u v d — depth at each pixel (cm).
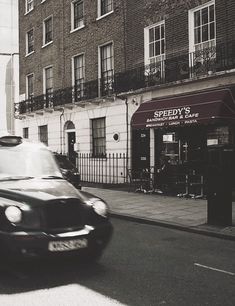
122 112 1891
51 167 707
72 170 1425
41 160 709
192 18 1600
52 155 741
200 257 691
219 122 1341
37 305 464
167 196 1473
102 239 590
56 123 2452
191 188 1479
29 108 2770
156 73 1697
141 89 1725
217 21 1482
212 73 1424
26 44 2916
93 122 2148
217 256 699
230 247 771
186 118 1418
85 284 537
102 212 600
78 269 605
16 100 3500
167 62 1644
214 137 1466
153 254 709
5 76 3578
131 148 1850
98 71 2122
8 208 541
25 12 2925
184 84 1547
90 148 2147
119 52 1967
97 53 2131
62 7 2438
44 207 551
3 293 502
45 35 2667
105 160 2019
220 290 520
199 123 1365
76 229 566
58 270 597
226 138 1423
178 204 1270
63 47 2431
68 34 2380
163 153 1691
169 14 1692
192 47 1595
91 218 590
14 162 685
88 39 2203
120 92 1870
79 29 2273
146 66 1762
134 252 722
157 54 1770
